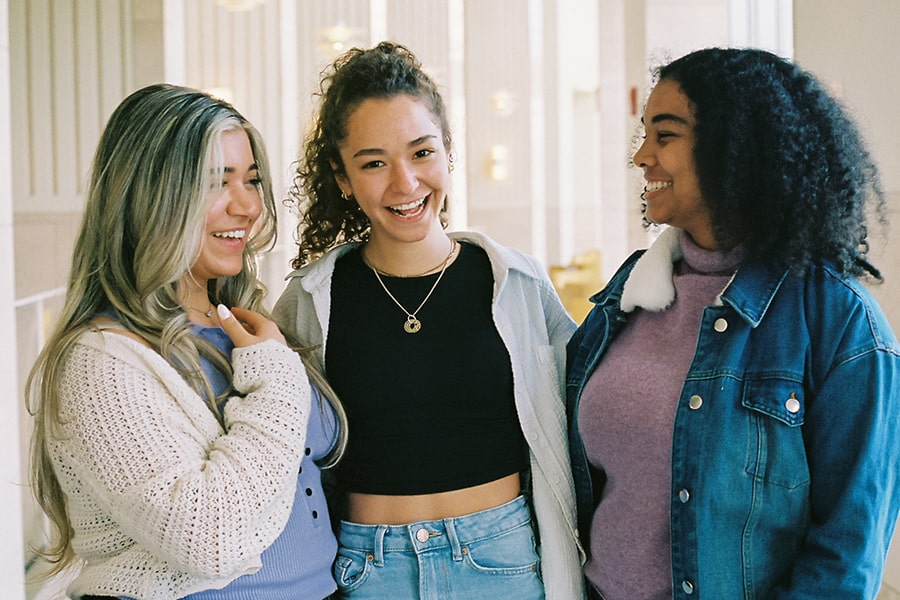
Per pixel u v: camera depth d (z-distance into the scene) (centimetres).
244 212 164
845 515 137
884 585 232
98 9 442
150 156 155
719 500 148
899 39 213
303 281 185
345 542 176
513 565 173
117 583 148
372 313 183
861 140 148
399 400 176
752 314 148
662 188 157
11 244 191
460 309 183
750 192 147
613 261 1184
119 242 157
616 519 164
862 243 149
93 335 150
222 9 814
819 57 246
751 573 148
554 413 183
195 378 155
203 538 139
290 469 148
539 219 1137
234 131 163
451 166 195
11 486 191
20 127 425
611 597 167
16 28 420
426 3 1073
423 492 174
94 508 151
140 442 142
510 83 1114
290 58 844
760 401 145
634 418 159
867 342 139
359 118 173
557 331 197
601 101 1156
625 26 597
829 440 140
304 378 157
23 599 195
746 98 145
